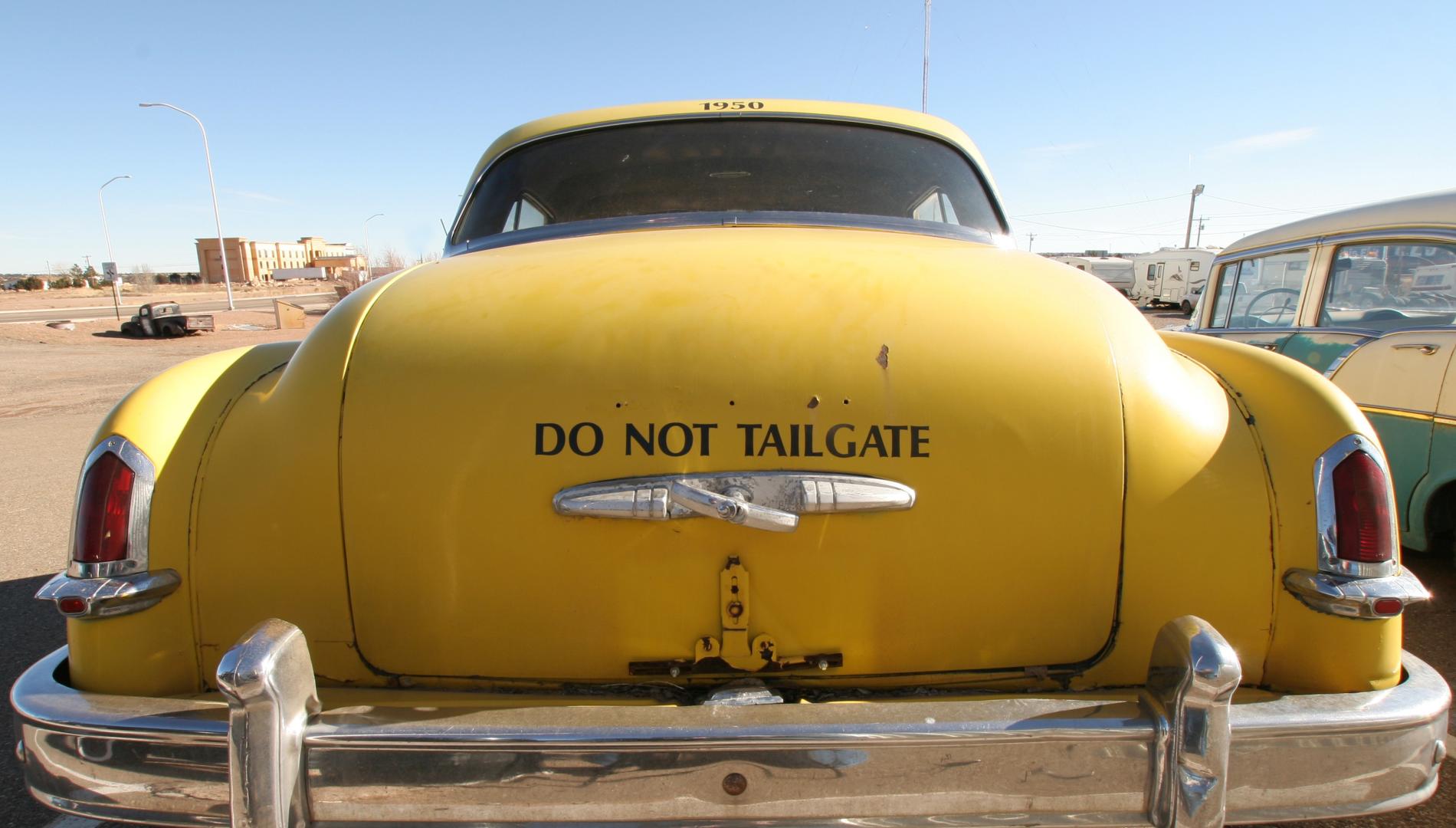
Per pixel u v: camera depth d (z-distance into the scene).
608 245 1.95
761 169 2.51
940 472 1.54
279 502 1.59
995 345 1.59
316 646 1.61
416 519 1.56
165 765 1.41
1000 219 2.58
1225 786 1.30
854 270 1.71
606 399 1.55
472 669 1.61
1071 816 1.34
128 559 1.57
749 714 1.36
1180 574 1.58
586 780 1.33
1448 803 2.36
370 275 28.20
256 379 1.84
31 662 3.34
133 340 23.39
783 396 1.54
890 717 1.34
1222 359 1.86
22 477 6.95
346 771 1.35
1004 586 1.57
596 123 2.63
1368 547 1.55
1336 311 4.45
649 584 1.56
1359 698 1.47
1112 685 1.61
